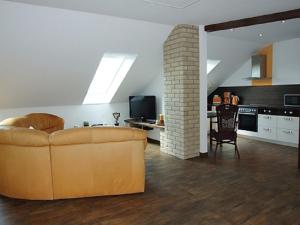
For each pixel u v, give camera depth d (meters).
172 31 4.84
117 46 4.71
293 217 2.63
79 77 5.15
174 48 4.81
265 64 6.57
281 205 2.90
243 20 4.29
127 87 6.23
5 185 3.14
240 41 6.11
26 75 4.58
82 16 3.86
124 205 2.96
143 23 4.42
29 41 3.92
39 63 4.41
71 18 3.82
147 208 2.88
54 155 3.00
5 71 4.32
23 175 3.04
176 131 4.95
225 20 4.39
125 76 5.73
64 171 3.04
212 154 5.17
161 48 5.21
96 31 4.20
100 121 6.55
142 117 6.30
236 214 2.71
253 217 2.64
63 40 4.13
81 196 3.13
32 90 5.05
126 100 6.84
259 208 2.84
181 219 2.63
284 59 6.20
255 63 6.56
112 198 3.15
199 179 3.76
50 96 5.47
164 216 2.70
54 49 4.24
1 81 4.51
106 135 3.02
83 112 6.29
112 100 6.54
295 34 5.53
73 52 4.45
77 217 2.70
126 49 4.87
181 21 4.43
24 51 4.06
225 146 5.85
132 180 3.22
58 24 3.83
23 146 2.97
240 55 6.68
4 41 3.76
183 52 4.63
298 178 3.74
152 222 2.58
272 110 5.95
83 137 2.96
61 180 3.05
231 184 3.54
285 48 6.16
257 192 3.26
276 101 6.40
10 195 3.14
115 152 3.12
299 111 5.40
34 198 3.07
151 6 3.57
